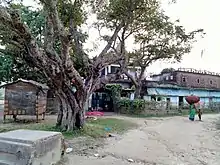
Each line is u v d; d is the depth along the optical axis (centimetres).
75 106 1388
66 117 1401
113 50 1706
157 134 1574
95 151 1009
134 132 1577
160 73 4944
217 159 1030
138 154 1015
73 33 1452
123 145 1162
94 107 3366
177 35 2975
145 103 3048
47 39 1217
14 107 1811
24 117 2048
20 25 973
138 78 3434
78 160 864
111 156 953
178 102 3906
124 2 1519
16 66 2477
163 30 2831
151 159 956
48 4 1093
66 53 1196
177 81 4569
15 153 682
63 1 1409
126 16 1559
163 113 3155
